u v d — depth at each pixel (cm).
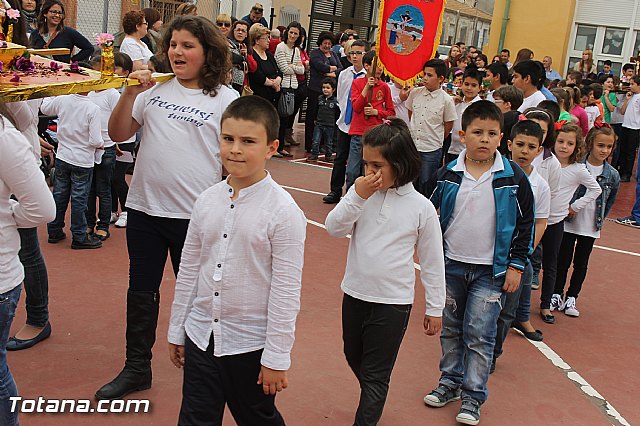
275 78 1219
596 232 662
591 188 636
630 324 662
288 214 306
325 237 816
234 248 307
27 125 427
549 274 639
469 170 440
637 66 1720
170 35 399
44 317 484
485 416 457
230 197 311
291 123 1394
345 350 411
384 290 385
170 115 399
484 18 2964
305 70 1339
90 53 958
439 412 454
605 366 559
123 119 407
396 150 378
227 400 322
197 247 320
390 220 388
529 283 588
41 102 677
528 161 520
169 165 399
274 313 307
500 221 429
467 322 437
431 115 869
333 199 980
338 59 1373
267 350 308
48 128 884
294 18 1783
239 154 299
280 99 1264
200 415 316
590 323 655
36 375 440
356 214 385
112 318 536
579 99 1067
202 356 313
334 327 562
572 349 587
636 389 523
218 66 400
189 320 321
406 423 437
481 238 433
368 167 387
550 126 583
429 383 491
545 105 687
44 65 410
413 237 391
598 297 732
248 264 307
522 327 600
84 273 624
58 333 502
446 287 448
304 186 1076
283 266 307
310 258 731
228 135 302
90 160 675
